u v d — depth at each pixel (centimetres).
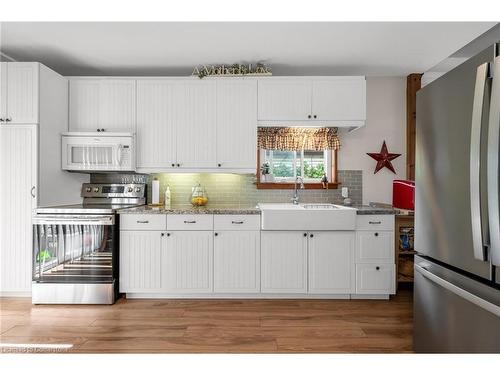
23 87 309
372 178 398
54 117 331
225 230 321
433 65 360
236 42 304
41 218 306
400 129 397
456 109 156
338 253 321
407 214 338
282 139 381
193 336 244
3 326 261
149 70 373
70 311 293
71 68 367
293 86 347
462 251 152
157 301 319
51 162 328
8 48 317
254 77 348
